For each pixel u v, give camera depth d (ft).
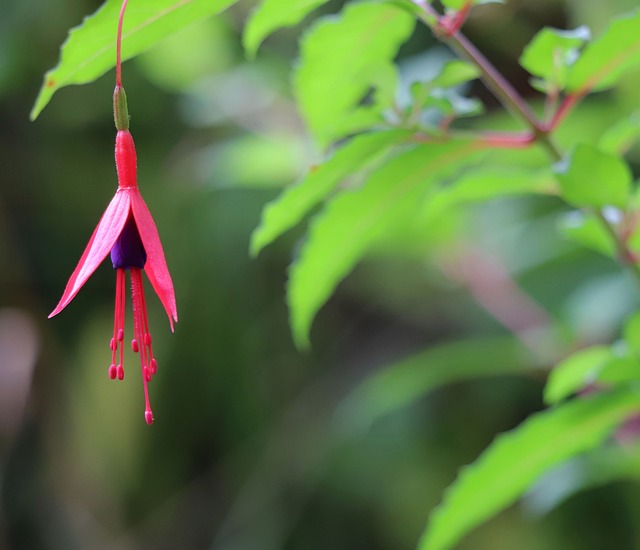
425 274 3.37
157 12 1.90
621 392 2.08
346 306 3.74
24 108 3.59
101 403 3.84
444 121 2.06
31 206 3.67
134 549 3.78
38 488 3.76
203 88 3.64
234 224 3.59
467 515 2.16
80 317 3.77
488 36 3.33
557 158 2.05
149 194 3.75
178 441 3.82
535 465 2.12
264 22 2.01
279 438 3.65
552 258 3.03
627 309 2.79
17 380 3.77
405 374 2.97
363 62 2.08
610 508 3.29
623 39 2.00
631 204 2.09
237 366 3.73
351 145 2.02
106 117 3.69
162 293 1.88
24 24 3.40
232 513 3.64
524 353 2.89
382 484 3.46
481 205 3.23
